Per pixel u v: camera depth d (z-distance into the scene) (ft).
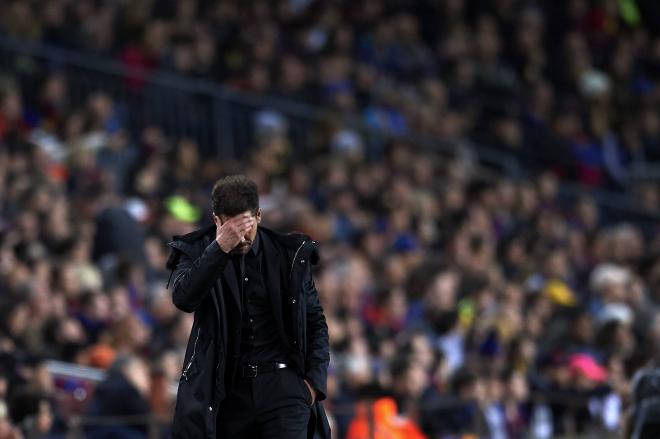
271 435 85.81
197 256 84.84
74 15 225.35
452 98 262.47
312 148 228.84
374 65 259.39
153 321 152.56
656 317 180.04
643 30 320.70
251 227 83.20
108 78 219.00
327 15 258.98
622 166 278.67
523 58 287.28
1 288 144.05
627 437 107.45
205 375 84.64
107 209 166.81
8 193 169.07
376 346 164.14
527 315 181.98
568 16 306.96
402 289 182.19
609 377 159.74
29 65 212.43
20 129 191.31
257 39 242.37
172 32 232.12
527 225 228.84
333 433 136.67
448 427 142.10
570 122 271.69
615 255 221.66
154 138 205.57
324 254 183.93
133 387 126.00
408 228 209.36
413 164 226.58
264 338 86.48
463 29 281.95
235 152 228.43
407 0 282.36
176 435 84.53
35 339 137.80
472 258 199.00
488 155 251.39
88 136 195.11
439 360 155.12
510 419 152.25
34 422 116.88
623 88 299.99
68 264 151.53
